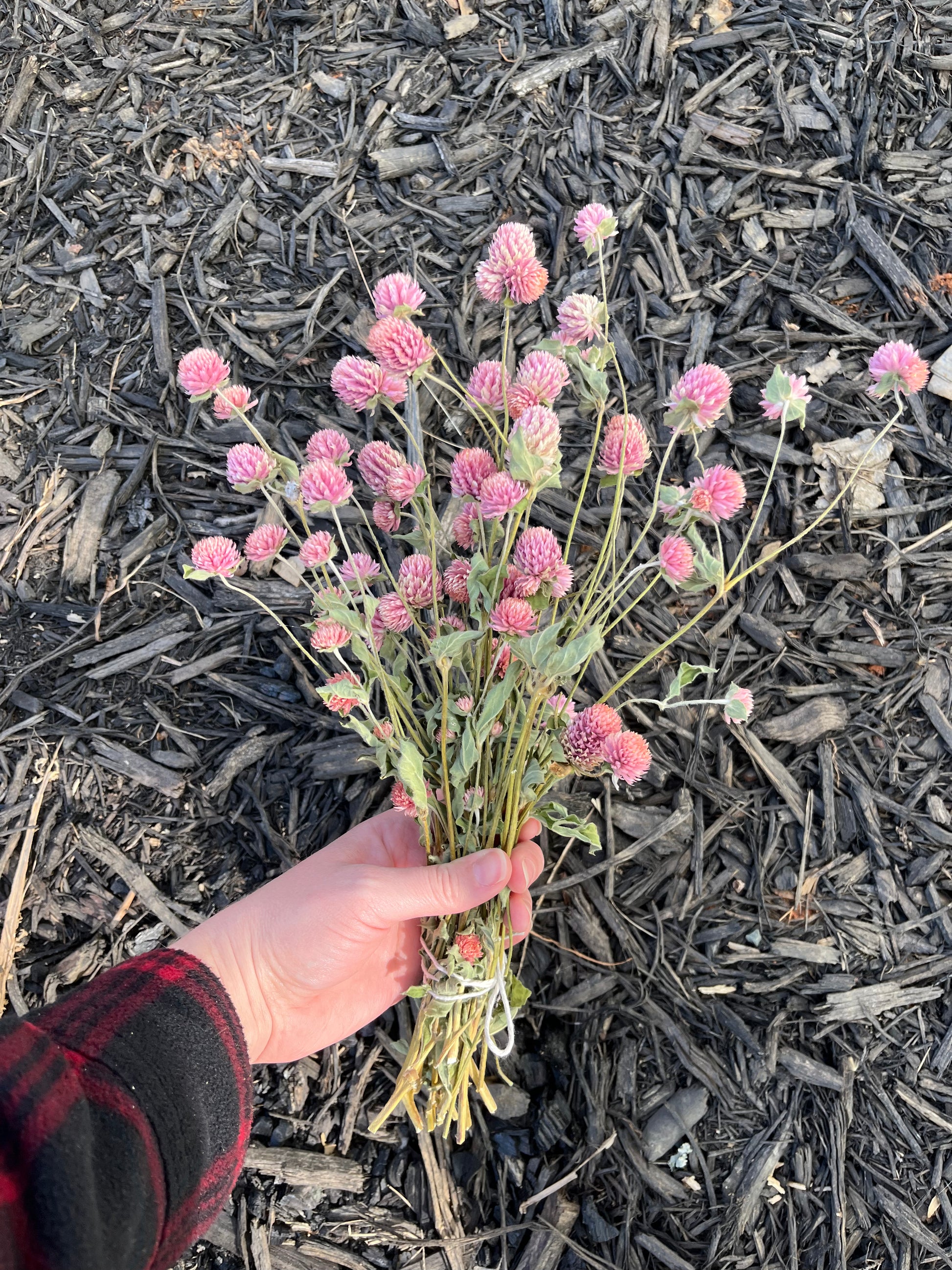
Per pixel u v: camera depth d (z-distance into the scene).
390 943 0.45
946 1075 0.48
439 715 0.42
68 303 0.62
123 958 0.49
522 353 0.59
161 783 0.52
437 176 0.63
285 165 0.64
